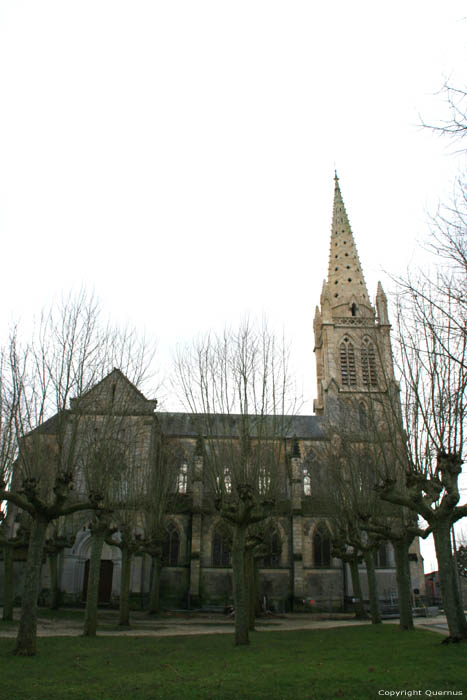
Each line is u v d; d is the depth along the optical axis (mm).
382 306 77500
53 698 13656
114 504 33000
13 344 28516
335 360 77938
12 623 33750
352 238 90375
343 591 59094
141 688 14805
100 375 30922
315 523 61812
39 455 27500
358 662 18875
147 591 55625
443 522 22953
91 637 27734
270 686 14859
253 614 34625
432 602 72000
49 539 46156
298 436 69750
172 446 59188
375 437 32688
